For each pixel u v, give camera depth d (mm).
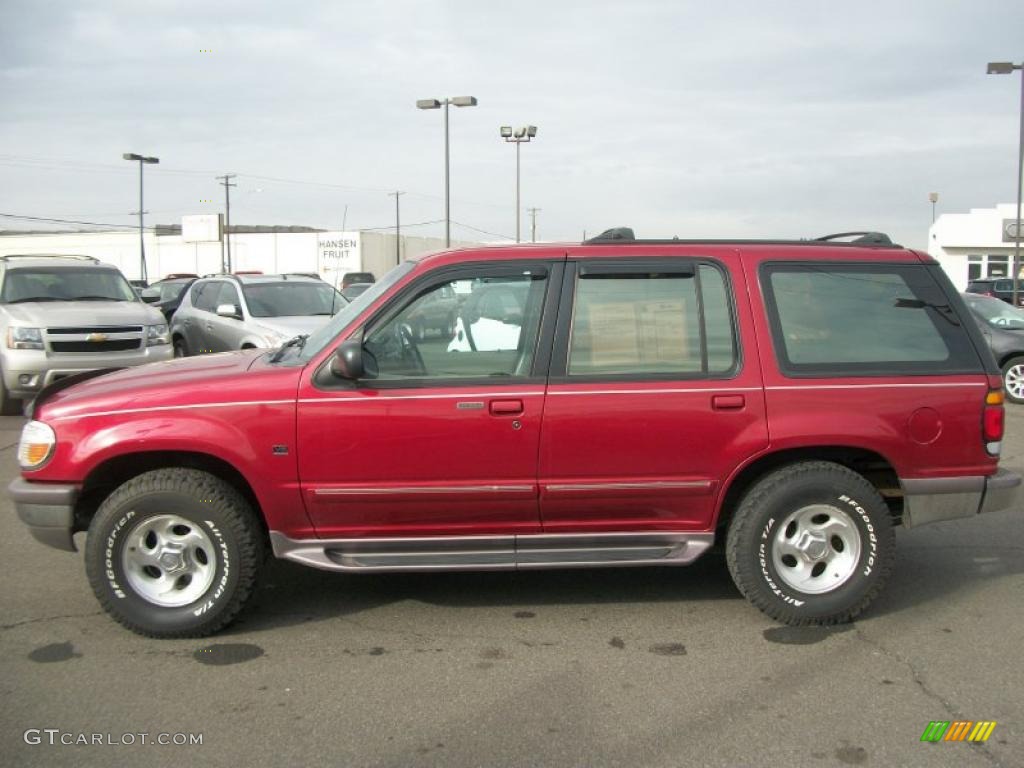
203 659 4207
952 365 4590
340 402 4332
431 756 3334
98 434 4324
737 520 4559
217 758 3326
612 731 3520
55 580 5277
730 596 5070
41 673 4047
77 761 3301
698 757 3324
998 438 4613
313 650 4316
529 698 3807
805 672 4062
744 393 4441
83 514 4680
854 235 5121
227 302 12891
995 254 45750
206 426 4312
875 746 3408
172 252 70125
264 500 4387
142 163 40406
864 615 4766
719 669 4098
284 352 5051
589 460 4422
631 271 4543
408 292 4484
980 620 4699
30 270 11766
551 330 4469
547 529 4562
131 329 11102
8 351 10422
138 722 3596
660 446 4438
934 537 6219
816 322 4590
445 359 4461
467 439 4367
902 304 4656
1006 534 6281
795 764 3279
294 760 3309
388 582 5309
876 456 4691
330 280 67688
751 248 4641
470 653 4285
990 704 3748
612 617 4754
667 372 4477
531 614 4801
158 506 4344
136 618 4406
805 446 4508
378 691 3873
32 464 4402
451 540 4531
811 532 4566
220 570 4406
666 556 4562
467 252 4539
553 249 4562
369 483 4379
